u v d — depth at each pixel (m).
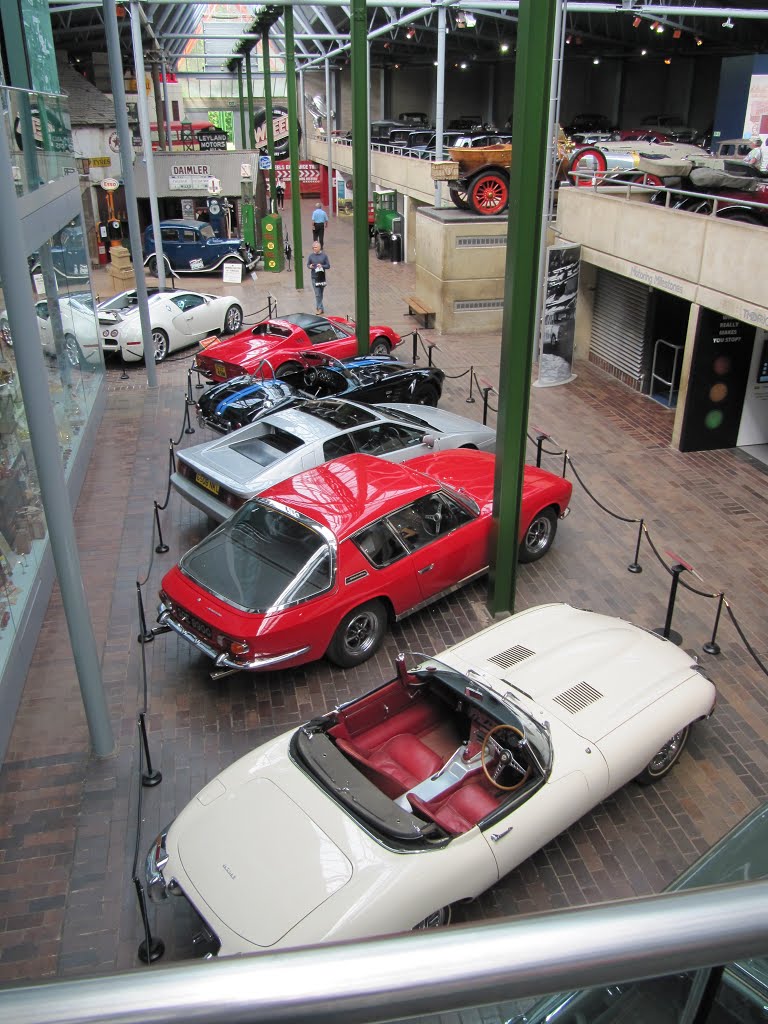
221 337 21.30
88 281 15.79
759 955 0.72
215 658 7.31
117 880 5.82
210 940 5.29
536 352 18.48
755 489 12.23
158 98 42.03
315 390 14.31
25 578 8.79
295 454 10.06
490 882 5.06
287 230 38.22
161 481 12.68
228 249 29.25
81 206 15.27
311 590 7.44
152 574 9.98
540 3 6.70
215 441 10.65
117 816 6.38
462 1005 0.65
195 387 17.17
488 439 12.04
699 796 6.55
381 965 0.65
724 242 12.02
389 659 8.27
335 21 43.34
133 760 6.95
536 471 10.18
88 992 0.61
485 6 24.88
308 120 55.84
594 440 14.20
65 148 13.15
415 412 12.31
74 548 6.27
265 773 5.39
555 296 16.52
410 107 59.06
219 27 54.06
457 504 8.67
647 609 9.18
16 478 9.08
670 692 6.32
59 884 5.80
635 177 19.36
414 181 30.09
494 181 21.25
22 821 6.34
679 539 10.74
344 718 6.05
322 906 4.54
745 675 8.03
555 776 5.50
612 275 17.53
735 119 32.44
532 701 6.09
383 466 8.86
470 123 51.84
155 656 8.37
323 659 8.30
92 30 36.38
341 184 43.47
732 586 9.62
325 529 7.67
